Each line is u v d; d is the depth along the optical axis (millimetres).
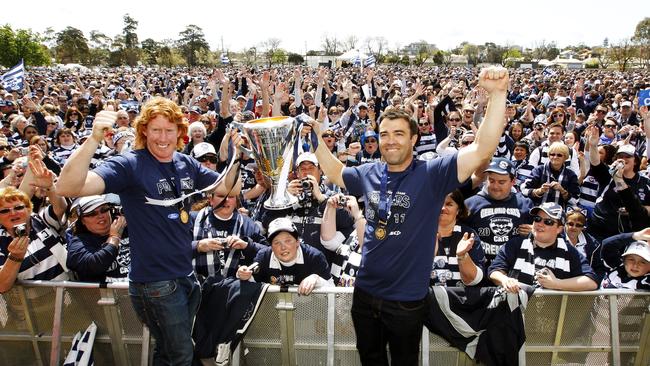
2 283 3342
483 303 3357
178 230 2783
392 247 2639
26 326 3510
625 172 5422
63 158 7973
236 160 3197
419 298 2691
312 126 3096
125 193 2689
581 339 3432
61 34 85812
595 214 5508
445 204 3588
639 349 3436
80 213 3574
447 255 3688
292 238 3646
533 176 6281
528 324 3418
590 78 37219
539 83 28375
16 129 9883
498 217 4324
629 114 11781
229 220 4145
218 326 3359
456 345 3389
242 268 3447
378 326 2854
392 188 2674
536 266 3670
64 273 3736
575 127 10797
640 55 64875
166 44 94125
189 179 2857
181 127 2836
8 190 3439
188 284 2887
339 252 4176
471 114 9820
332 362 3381
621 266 3842
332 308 3371
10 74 15969
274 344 3484
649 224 4879
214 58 96000
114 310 3424
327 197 4602
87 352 3330
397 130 2580
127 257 3742
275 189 3189
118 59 89312
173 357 2908
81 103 13406
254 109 13414
